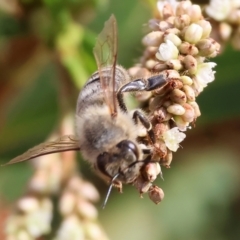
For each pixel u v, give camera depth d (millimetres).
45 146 169
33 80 196
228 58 188
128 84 165
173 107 158
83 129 167
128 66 195
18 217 176
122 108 168
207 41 160
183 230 207
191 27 160
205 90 189
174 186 208
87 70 184
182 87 158
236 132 205
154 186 159
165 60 160
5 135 195
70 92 183
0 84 193
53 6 184
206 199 208
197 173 209
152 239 206
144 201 207
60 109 183
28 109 196
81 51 185
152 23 165
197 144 206
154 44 163
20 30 189
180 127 158
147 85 160
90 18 189
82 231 175
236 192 209
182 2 164
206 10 170
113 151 163
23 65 192
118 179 161
